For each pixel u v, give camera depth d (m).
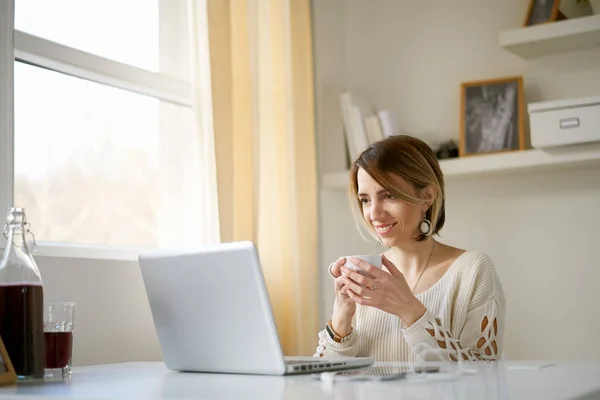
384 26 3.33
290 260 2.63
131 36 2.41
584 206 2.89
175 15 2.54
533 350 2.95
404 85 3.27
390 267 1.67
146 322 2.17
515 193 3.02
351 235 3.23
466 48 3.16
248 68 2.52
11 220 1.37
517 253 3.00
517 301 2.99
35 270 1.36
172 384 1.15
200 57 2.39
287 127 2.71
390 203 1.92
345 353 1.75
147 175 2.42
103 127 2.30
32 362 1.31
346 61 3.38
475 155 2.89
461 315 1.86
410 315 1.63
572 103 2.61
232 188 2.36
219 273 1.29
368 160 1.91
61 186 2.18
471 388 0.93
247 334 1.27
